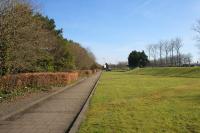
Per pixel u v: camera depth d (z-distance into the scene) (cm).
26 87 2769
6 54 2133
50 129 1170
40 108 1770
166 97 2142
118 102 1906
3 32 1966
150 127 1108
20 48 2230
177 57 13000
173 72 8362
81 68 7894
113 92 2778
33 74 3019
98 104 1842
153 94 2444
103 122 1227
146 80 5225
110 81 5059
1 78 2320
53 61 4616
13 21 2023
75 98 2362
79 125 1188
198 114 1377
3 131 1130
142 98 2144
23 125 1246
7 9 1981
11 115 1469
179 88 2933
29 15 2361
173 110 1509
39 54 3100
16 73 2872
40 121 1338
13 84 2470
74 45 7438
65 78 3741
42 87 3092
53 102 2083
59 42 5053
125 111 1507
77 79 5594
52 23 4984
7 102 1911
